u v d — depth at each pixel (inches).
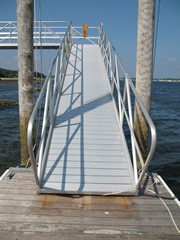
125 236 82.7
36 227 85.3
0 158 216.7
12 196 104.3
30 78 148.3
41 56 172.2
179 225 89.0
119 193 106.3
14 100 697.0
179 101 797.2
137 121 150.3
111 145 139.1
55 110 169.8
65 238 80.7
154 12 142.0
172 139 295.7
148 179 124.9
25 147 154.3
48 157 127.3
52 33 339.0
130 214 94.6
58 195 106.4
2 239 79.4
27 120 151.3
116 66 174.7
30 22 143.8
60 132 148.3
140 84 147.3
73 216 92.0
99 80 236.4
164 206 101.0
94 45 362.9
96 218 91.2
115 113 175.0
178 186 171.0
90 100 194.2
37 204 99.0
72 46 349.1
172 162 215.3
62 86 219.5
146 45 142.8
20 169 130.1
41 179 109.4
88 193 106.4
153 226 88.1
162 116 479.5
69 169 119.5
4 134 301.7
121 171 120.4
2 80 2112.5
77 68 266.5
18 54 147.3
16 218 89.8
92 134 148.2
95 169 120.3
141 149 151.1
